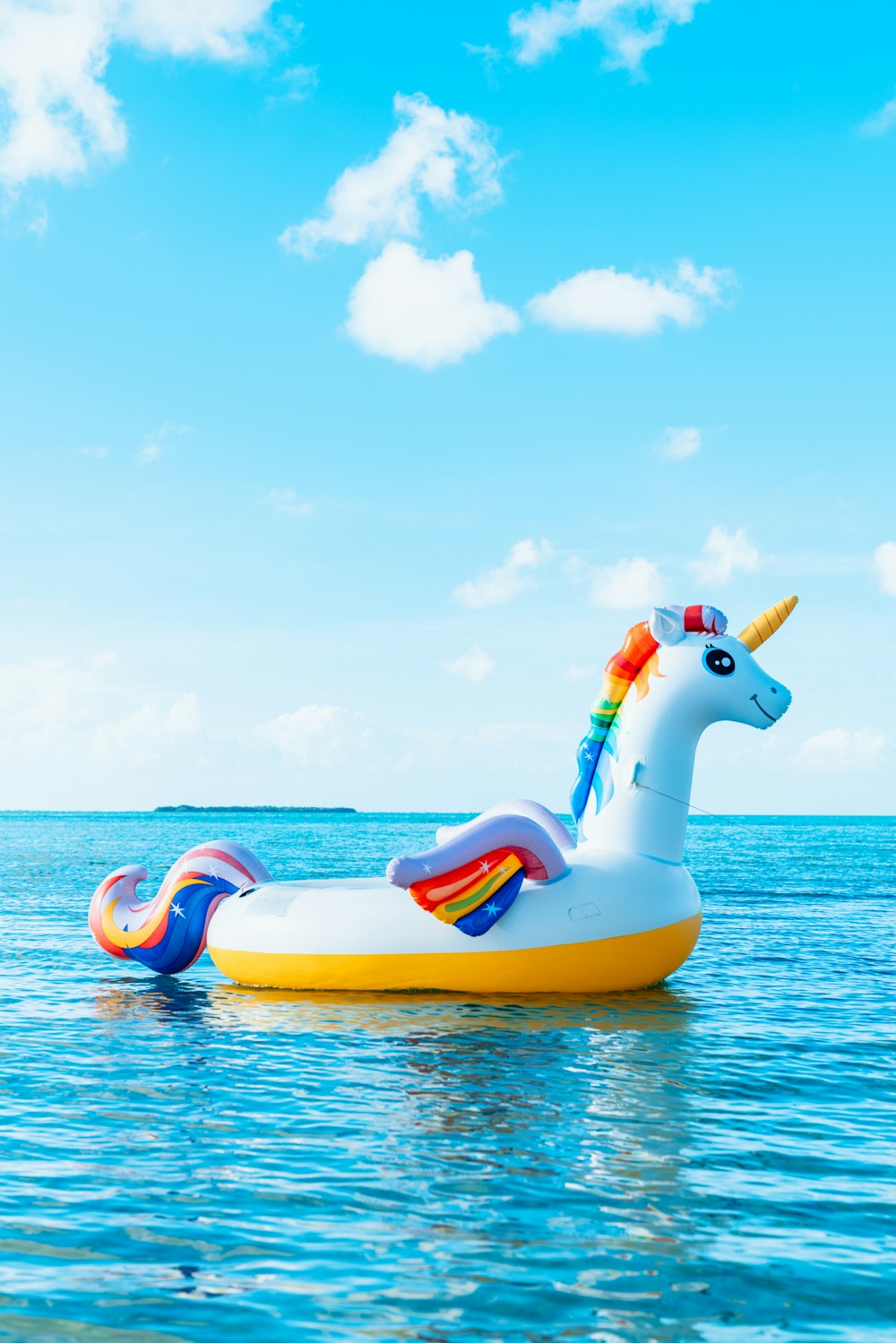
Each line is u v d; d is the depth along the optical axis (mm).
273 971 10414
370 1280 4059
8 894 21938
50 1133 5852
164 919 11188
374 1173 5238
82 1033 8539
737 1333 3711
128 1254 4266
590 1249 4371
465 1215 4707
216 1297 3908
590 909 9977
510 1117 6223
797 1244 4457
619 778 10578
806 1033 8648
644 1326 3748
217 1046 8062
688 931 10445
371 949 10055
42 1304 3848
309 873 26719
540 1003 9781
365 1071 7301
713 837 71688
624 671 10758
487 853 9766
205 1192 4945
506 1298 3934
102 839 58062
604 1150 5629
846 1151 5664
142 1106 6410
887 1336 3713
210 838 58250
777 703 10492
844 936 15453
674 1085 6988
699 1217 4730
